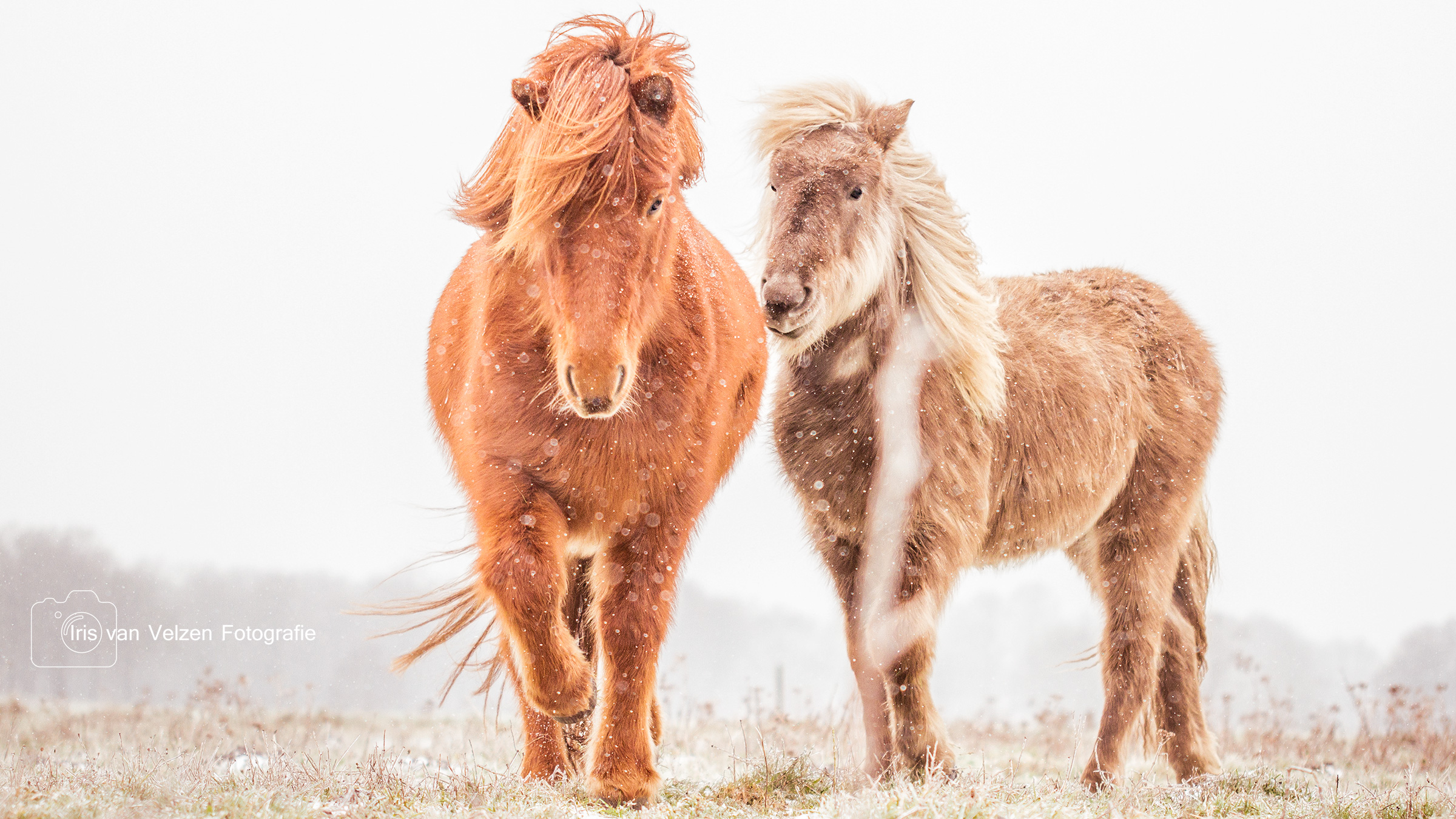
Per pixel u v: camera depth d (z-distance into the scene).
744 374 7.24
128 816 5.03
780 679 14.49
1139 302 9.70
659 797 6.15
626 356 4.95
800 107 7.52
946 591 6.93
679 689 14.18
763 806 6.29
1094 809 6.11
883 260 7.20
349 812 5.38
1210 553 9.87
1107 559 9.02
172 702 18.98
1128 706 8.38
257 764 7.31
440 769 7.48
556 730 6.72
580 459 5.56
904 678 6.73
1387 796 6.89
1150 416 9.13
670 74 5.73
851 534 7.43
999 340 7.70
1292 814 6.47
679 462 5.87
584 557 6.88
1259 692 16.22
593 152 4.79
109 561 76.38
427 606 6.80
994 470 7.81
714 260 7.07
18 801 5.36
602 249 4.88
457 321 6.79
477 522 5.62
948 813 5.37
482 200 5.67
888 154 7.59
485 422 5.64
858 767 7.04
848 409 7.40
